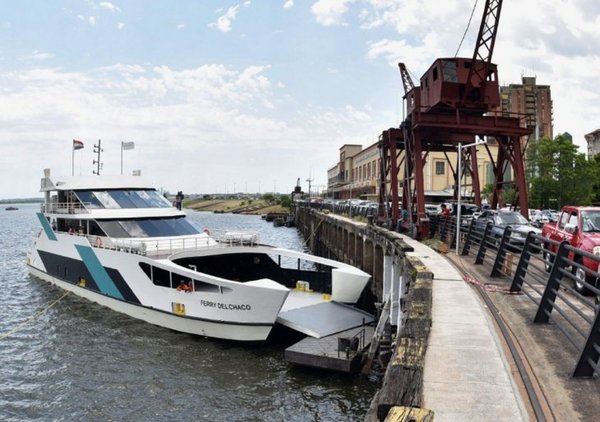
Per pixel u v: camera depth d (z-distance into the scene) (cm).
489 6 2822
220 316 1820
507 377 725
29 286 2956
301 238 7531
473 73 2909
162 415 1362
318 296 2181
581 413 611
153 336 1955
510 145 3105
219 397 1455
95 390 1516
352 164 10944
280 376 1581
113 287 2277
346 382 1538
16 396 1480
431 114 2947
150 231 2427
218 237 2422
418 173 3002
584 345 720
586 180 5738
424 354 734
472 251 2283
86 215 2445
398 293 1928
